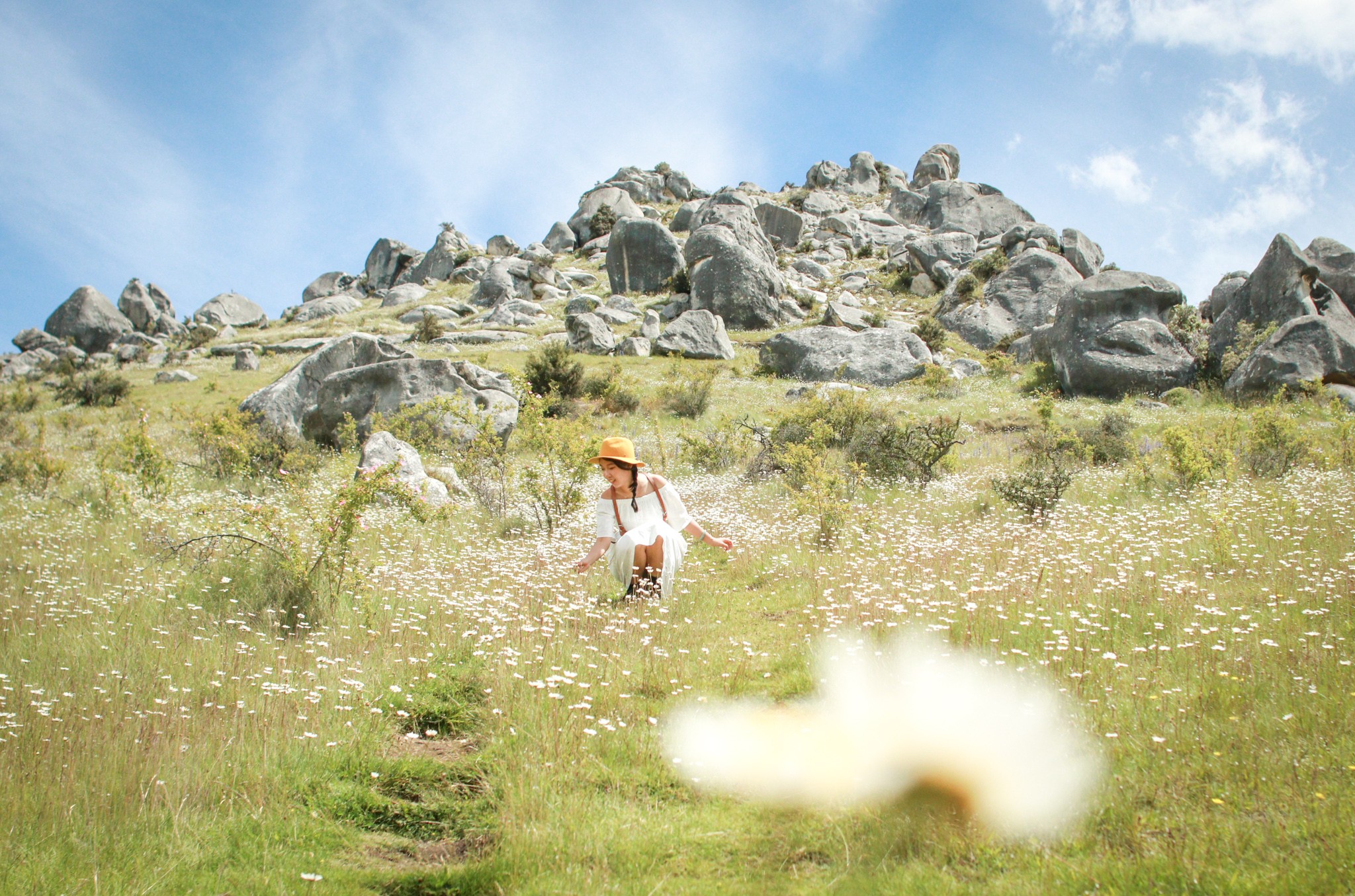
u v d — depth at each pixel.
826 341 30.98
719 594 6.36
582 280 58.66
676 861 2.64
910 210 70.75
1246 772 2.93
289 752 3.34
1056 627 4.73
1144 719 3.42
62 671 4.29
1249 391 21.47
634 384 29.23
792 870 2.56
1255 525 7.34
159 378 36.41
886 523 8.77
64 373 37.00
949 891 2.35
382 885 2.57
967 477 12.52
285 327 56.22
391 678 4.29
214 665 4.41
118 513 10.12
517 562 7.30
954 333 37.09
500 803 3.04
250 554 6.53
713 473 15.07
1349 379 20.59
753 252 49.44
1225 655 4.04
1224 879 2.29
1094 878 2.36
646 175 85.88
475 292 56.25
